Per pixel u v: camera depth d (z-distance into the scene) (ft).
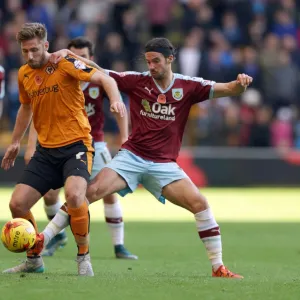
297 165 219.00
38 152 77.30
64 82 75.51
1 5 238.48
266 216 158.71
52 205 100.01
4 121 212.84
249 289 66.39
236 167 217.97
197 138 222.48
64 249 104.99
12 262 89.71
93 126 99.50
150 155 82.58
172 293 64.08
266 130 223.71
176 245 113.39
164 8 242.17
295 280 74.33
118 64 218.59
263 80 228.43
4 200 178.81
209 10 243.60
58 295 62.54
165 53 81.20
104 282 68.80
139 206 175.22
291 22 248.11
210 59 222.89
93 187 79.92
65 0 248.11
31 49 74.54
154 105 82.64
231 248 111.86
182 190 81.35
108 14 238.27
